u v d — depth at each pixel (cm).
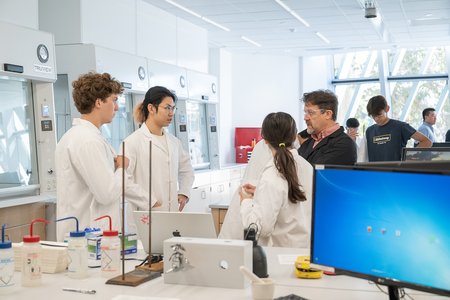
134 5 590
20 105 438
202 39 770
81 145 262
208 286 202
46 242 245
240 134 1046
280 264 231
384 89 1140
